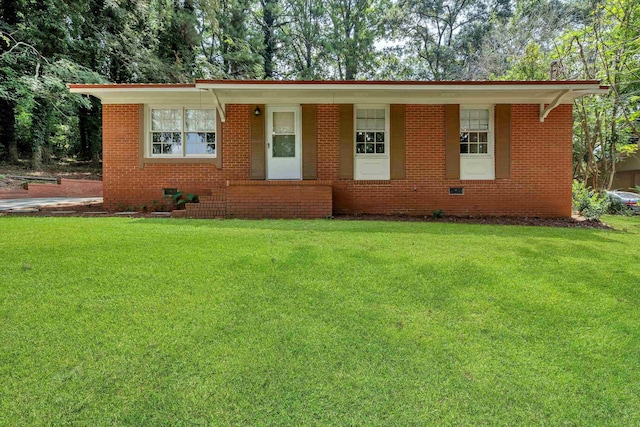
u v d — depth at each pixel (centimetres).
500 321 255
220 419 155
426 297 296
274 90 817
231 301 277
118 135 912
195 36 2077
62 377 179
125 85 835
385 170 920
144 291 291
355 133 920
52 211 859
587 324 254
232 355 203
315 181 832
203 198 815
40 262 349
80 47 1609
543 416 161
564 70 1395
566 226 782
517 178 916
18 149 2069
